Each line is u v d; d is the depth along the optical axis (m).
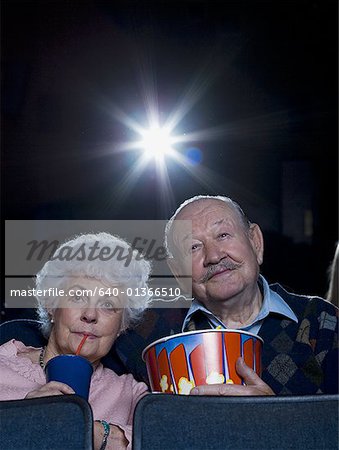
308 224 6.73
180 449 0.93
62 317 1.41
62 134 5.66
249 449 0.93
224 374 1.19
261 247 1.66
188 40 5.18
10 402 0.96
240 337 1.20
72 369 1.18
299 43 5.38
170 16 4.96
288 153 6.49
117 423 1.40
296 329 1.58
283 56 5.55
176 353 1.20
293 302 1.64
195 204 1.61
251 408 0.96
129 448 1.30
